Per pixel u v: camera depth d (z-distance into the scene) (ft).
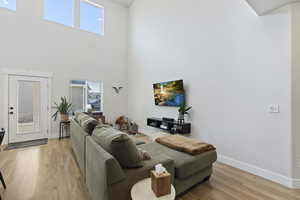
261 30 7.73
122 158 4.75
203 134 10.66
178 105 12.37
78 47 16.61
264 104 7.67
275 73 7.29
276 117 7.27
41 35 14.44
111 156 4.39
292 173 6.79
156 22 15.23
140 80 17.80
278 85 7.20
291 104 6.81
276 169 7.27
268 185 6.95
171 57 13.41
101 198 4.40
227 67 9.21
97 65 17.94
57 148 11.76
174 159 6.26
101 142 5.43
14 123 13.34
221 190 6.55
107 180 4.14
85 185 6.75
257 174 7.89
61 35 15.53
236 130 8.82
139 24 17.92
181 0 12.34
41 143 13.08
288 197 6.09
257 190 6.56
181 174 5.80
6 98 12.95
